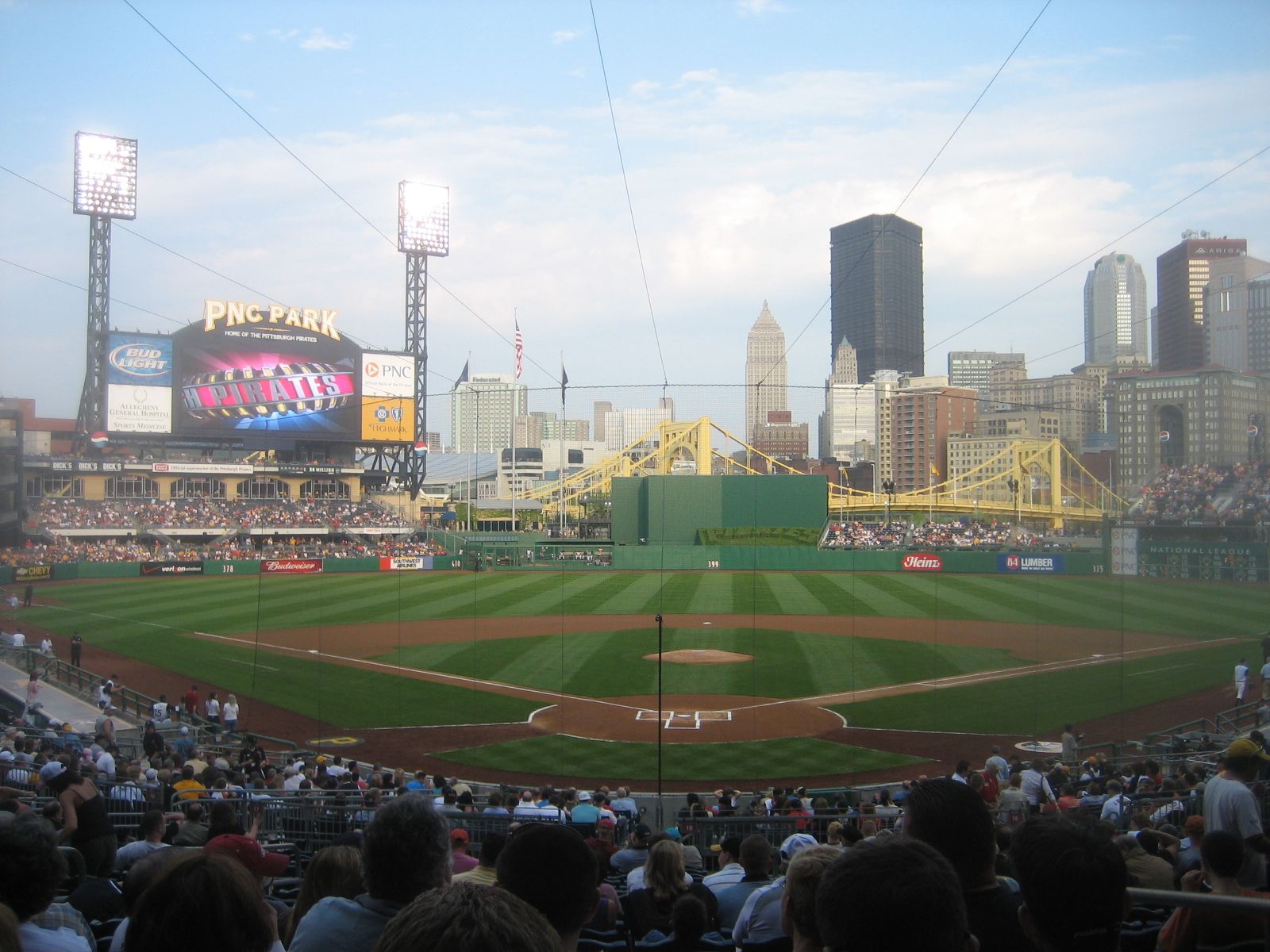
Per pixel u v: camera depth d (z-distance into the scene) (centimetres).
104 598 6650
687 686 3841
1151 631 4247
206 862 421
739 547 8331
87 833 1037
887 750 2928
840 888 344
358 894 680
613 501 10012
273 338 10412
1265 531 4491
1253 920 576
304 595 6681
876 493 11794
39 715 3356
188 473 10312
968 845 508
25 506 9081
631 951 882
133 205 9725
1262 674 3183
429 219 11219
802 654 4466
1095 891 395
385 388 10994
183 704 3494
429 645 4788
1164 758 2483
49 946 561
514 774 2733
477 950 283
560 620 5516
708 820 1678
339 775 2353
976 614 5338
